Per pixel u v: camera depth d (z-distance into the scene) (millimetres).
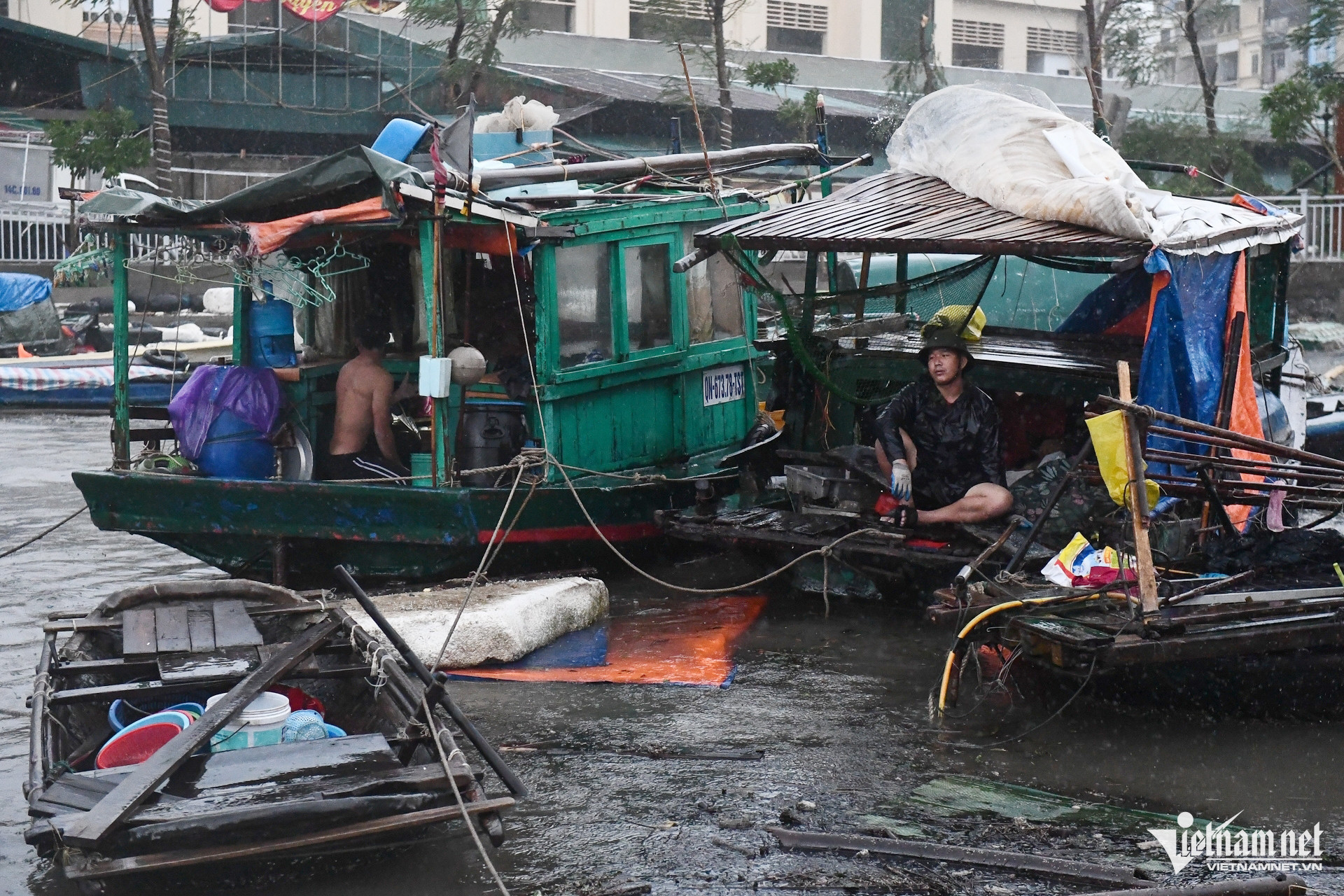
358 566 8586
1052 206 7629
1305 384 11148
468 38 21984
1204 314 7523
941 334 7977
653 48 27484
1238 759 5797
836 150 25688
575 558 8977
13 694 6676
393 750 4887
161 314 20750
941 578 7961
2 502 11859
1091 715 6297
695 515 8945
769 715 6430
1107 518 7344
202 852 4141
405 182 7473
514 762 5816
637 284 9250
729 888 4609
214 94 23562
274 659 5430
